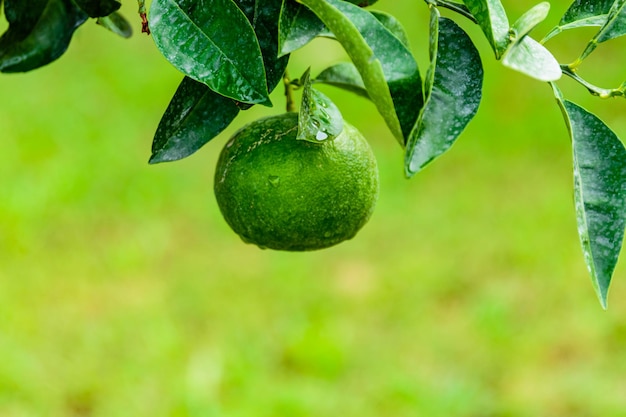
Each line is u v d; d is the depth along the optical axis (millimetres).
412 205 5332
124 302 4586
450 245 4988
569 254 4793
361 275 4832
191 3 1120
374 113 6039
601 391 3887
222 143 5887
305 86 1170
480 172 5559
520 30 1035
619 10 1155
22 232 4984
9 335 4176
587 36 6258
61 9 1497
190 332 4406
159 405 3863
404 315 4492
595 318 4305
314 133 1203
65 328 4324
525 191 5371
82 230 5148
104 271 4836
